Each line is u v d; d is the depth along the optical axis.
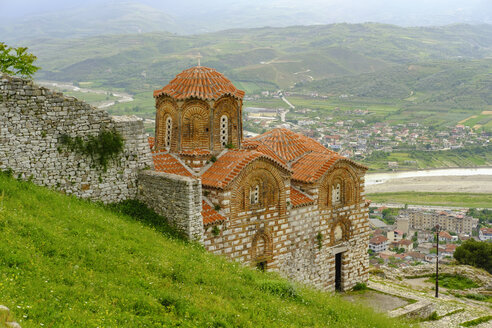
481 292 49.00
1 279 17.17
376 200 155.62
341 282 41.00
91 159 29.44
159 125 36.19
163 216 30.33
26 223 21.72
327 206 38.50
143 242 25.48
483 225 135.88
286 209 35.34
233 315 20.70
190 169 34.06
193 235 29.28
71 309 16.80
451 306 41.06
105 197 30.12
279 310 22.94
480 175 182.75
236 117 36.12
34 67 35.38
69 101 28.42
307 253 37.41
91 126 29.42
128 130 31.05
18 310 15.62
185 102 34.16
